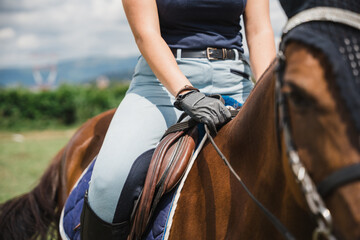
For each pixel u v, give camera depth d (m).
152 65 1.48
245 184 1.24
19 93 17.36
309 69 0.81
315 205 0.81
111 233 1.57
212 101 1.38
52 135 14.70
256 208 1.17
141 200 1.42
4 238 2.23
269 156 1.13
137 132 1.56
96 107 18.28
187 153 1.40
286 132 0.88
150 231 1.44
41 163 8.42
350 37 0.80
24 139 13.20
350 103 0.75
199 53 1.63
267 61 1.62
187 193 1.39
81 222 1.71
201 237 1.32
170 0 1.59
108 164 1.55
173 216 1.39
